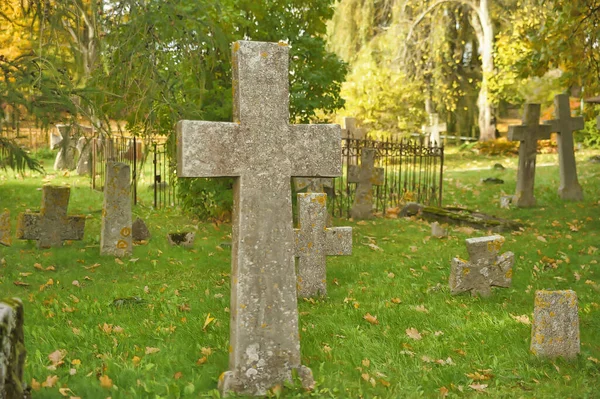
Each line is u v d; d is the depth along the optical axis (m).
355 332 6.88
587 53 14.88
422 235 13.33
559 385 5.70
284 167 5.33
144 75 9.83
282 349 5.27
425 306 8.09
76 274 9.23
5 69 8.80
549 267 10.56
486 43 35.16
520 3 32.41
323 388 5.32
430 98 36.09
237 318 5.18
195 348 6.21
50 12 9.69
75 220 10.86
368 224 14.55
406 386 5.55
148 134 10.45
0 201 15.97
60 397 4.95
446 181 22.47
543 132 17.64
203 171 5.13
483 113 35.97
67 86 8.94
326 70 14.66
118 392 5.09
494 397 5.43
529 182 17.53
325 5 14.41
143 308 7.55
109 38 9.80
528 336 6.95
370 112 31.19
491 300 8.45
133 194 16.83
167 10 9.88
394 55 35.47
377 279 9.48
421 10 35.94
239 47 5.26
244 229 5.22
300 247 8.43
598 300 8.66
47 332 6.39
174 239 11.38
